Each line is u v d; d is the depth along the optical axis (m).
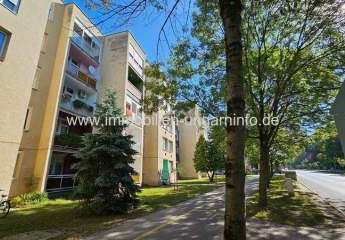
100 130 12.09
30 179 15.71
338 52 9.98
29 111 16.52
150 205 13.10
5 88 12.89
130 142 12.11
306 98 12.24
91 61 23.31
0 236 7.34
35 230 8.00
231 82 3.71
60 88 17.97
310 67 10.80
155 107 13.81
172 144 36.88
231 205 3.42
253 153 24.92
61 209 12.06
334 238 6.80
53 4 19.25
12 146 13.05
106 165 11.20
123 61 24.77
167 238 6.94
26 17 14.30
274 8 9.12
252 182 31.16
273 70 10.98
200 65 12.58
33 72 14.59
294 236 6.99
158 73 13.09
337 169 77.12
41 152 16.64
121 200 10.94
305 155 122.06
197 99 12.93
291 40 10.44
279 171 62.09
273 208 11.42
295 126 14.82
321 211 10.70
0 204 11.08
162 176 31.42
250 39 10.90
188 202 14.11
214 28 11.02
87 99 22.70
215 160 35.19
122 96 23.64
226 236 3.37
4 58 12.96
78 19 20.48
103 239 6.87
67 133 18.59
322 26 9.07
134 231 7.71
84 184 10.84
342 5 7.95
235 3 3.83
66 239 6.93
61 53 18.72
